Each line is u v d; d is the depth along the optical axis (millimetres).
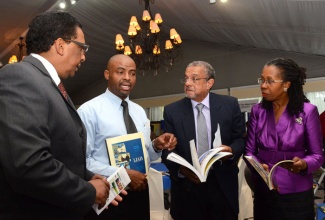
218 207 1679
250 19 4887
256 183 1596
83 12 6496
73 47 1008
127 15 6840
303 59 6809
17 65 865
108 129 1537
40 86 861
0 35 5918
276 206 1484
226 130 1731
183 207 1714
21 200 864
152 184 2414
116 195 1106
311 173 1478
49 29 965
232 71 8234
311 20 3986
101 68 10781
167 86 9734
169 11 5875
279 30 5094
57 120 897
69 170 902
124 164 1442
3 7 4766
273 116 1580
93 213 1443
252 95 7652
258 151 1626
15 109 783
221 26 6129
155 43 4836
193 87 1729
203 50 8898
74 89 12391
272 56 7426
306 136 1504
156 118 10008
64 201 837
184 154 1721
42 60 966
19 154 755
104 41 8438
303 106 1522
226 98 1816
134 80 1669
